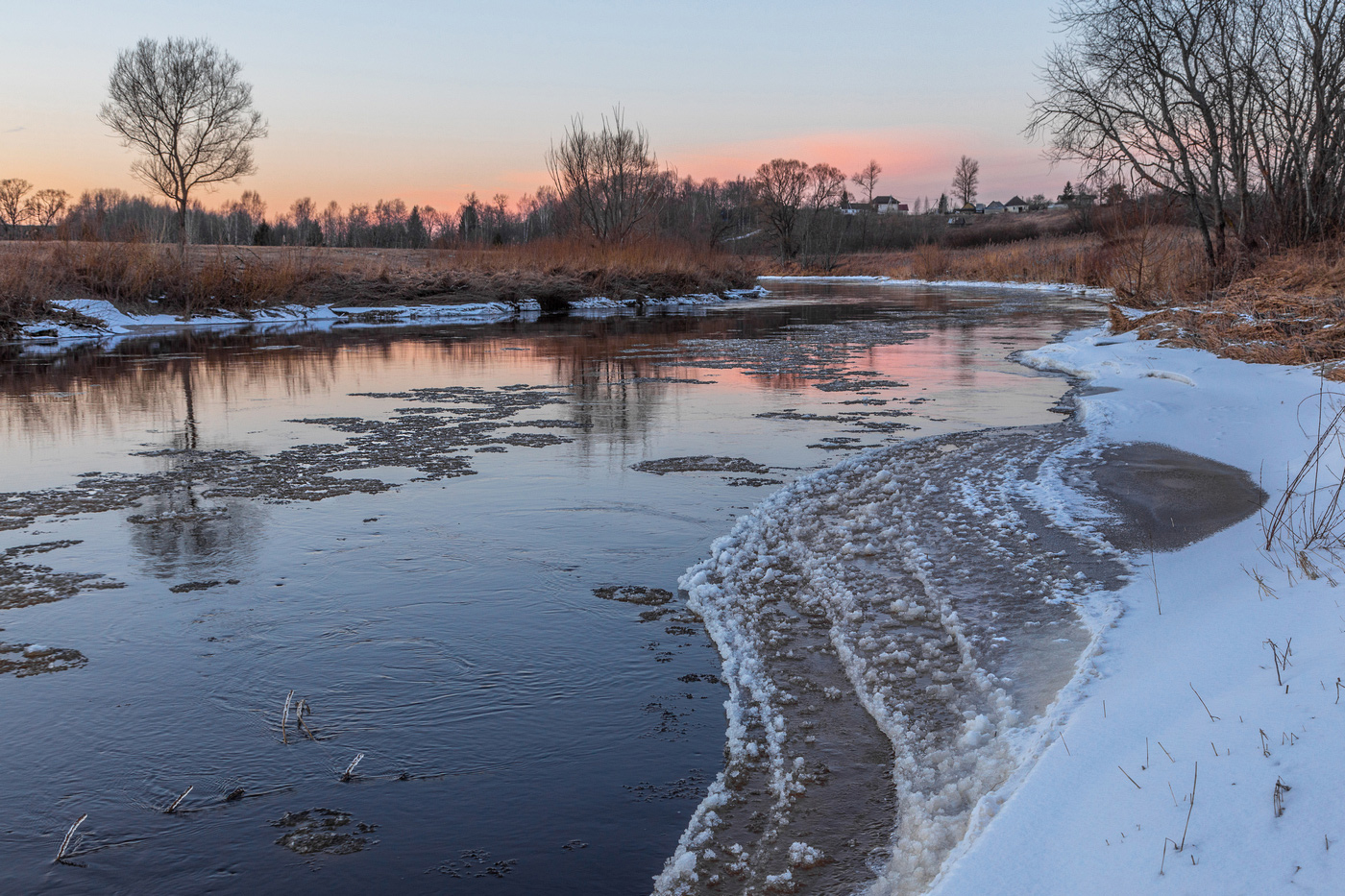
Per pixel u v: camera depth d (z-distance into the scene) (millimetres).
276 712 4422
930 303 41938
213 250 38688
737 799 3686
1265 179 23344
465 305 35469
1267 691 3379
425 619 5547
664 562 6605
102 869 3256
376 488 8656
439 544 6992
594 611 5699
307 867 3273
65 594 5914
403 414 12773
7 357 20125
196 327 29109
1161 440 9914
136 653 5059
